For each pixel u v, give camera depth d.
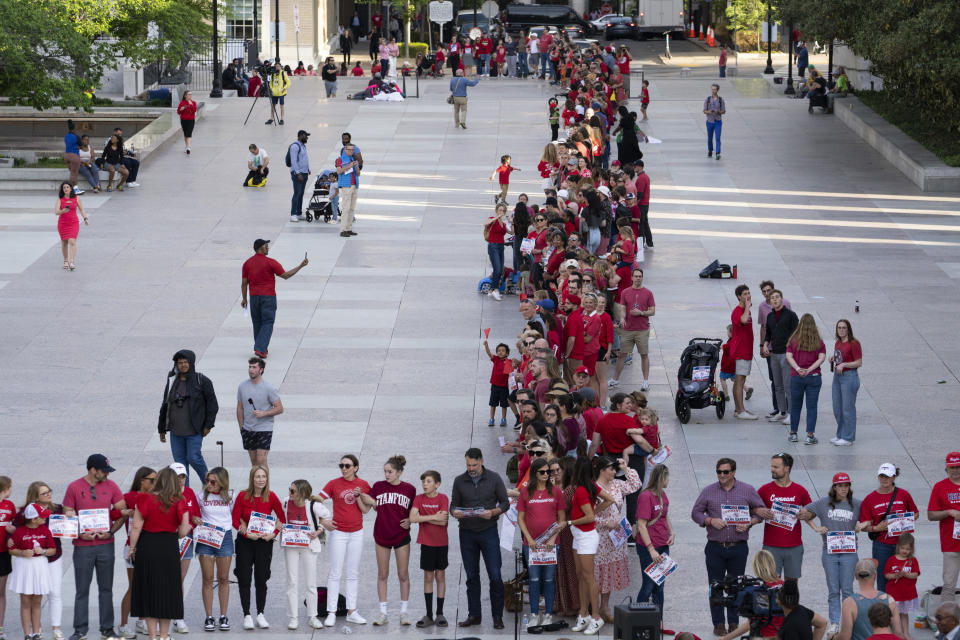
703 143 51.69
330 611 17.58
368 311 31.34
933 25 40.84
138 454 22.77
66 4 50.56
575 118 49.16
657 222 39.91
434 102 61.06
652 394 25.91
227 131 54.12
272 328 27.91
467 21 99.38
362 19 109.00
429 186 44.91
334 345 28.86
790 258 35.69
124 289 32.91
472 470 17.41
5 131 56.94
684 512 20.55
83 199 42.91
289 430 24.00
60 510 16.91
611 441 19.33
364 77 72.19
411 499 17.64
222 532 17.22
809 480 21.67
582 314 24.28
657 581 16.73
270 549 17.45
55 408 24.92
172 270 34.66
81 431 23.80
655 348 28.33
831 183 44.84
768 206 41.72
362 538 18.52
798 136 52.88
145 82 65.19
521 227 32.19
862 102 56.81
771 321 24.14
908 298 31.98
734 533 17.19
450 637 17.14
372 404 25.39
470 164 48.16
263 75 64.56
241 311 31.23
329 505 18.45
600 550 17.22
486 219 40.62
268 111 58.56
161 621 16.78
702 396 24.17
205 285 33.34
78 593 17.02
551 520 17.11
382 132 53.84
